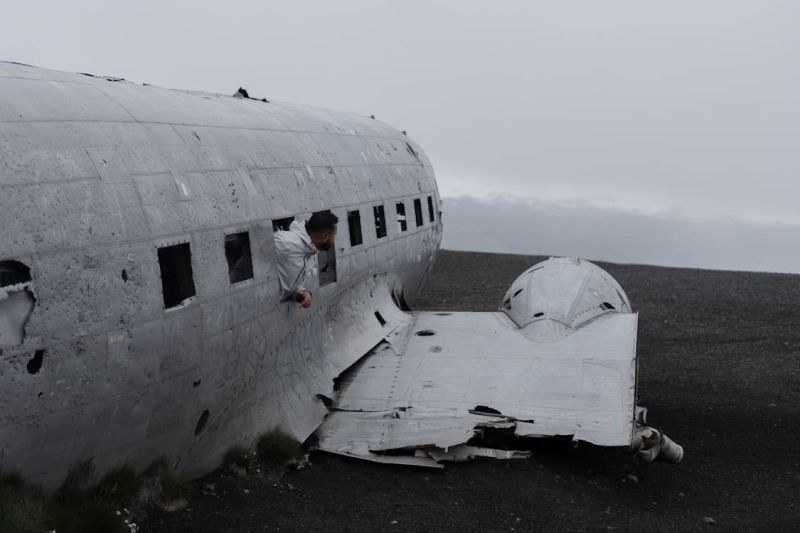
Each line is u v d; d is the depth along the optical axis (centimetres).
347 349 912
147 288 552
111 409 530
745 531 703
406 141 1312
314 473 740
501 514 687
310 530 617
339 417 830
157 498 590
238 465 691
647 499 768
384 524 646
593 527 682
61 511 496
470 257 2561
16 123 498
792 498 797
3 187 465
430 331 988
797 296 1948
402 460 771
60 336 483
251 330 696
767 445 973
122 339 529
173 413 597
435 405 829
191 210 615
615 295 1048
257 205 718
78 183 513
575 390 828
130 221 545
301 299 760
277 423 752
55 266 482
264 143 796
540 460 823
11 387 457
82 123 551
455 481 748
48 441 489
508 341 938
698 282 2155
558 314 959
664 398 1165
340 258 912
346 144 1024
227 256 739
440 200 1412
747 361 1374
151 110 648
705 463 897
